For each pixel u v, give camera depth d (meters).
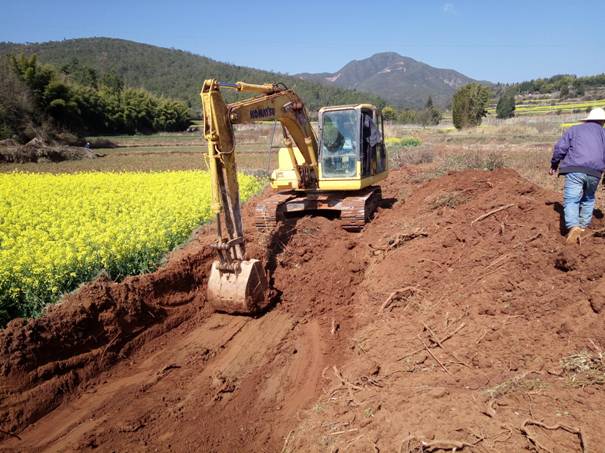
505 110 80.31
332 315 7.73
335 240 10.24
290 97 9.58
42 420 5.45
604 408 3.85
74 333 6.33
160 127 84.62
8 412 5.30
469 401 4.30
